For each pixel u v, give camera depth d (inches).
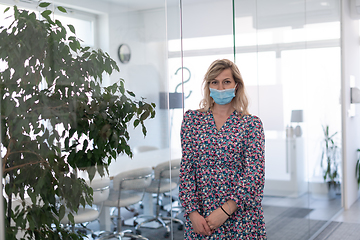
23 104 54.8
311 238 157.8
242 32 105.6
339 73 205.6
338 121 204.1
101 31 63.9
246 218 70.5
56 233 58.6
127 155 68.8
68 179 59.7
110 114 65.3
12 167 54.1
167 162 78.5
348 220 188.7
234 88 73.2
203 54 247.1
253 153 70.7
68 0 59.5
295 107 143.8
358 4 217.2
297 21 145.4
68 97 59.4
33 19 55.7
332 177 192.7
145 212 73.2
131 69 69.3
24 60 54.8
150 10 73.7
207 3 247.9
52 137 57.5
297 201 144.9
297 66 145.3
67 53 59.2
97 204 63.7
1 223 52.9
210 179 71.4
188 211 71.1
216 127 73.2
